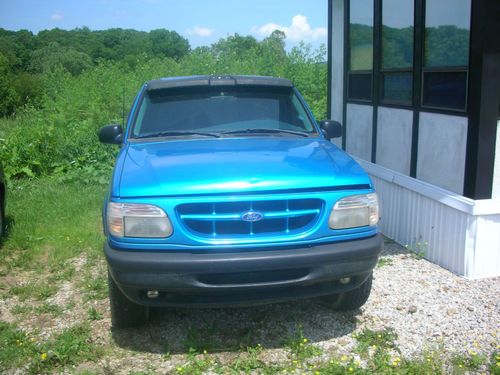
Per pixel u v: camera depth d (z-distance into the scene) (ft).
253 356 12.07
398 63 21.42
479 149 16.12
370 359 12.04
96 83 60.18
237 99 16.12
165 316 14.29
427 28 18.98
